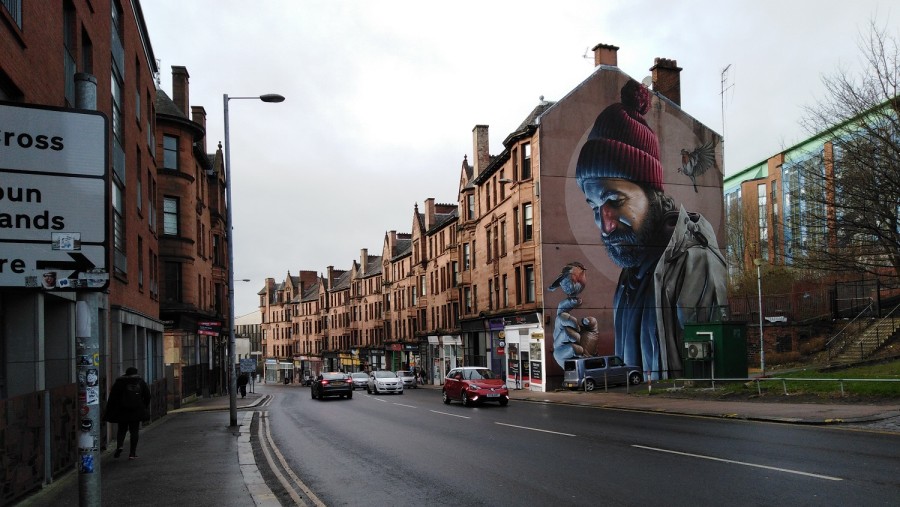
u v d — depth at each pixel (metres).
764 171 55.78
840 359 29.14
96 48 15.16
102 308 14.84
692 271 37.25
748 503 7.63
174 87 39.97
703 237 37.75
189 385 36.06
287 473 11.00
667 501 7.86
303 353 107.56
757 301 39.59
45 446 9.95
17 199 5.21
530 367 36.50
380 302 77.31
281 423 20.64
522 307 37.09
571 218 35.69
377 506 8.22
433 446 13.77
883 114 19.20
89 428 4.62
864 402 17.75
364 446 14.23
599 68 37.00
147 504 8.38
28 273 5.17
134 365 20.20
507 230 40.16
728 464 10.15
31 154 5.30
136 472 10.94
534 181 36.28
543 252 35.12
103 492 9.23
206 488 9.44
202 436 16.55
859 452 10.88
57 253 5.21
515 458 11.63
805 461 10.18
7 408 8.40
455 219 53.16
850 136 20.91
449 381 28.31
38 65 10.63
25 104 5.32
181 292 34.62
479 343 47.41
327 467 11.54
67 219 5.33
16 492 8.64
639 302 36.09
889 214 18.70
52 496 9.08
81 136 5.46
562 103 36.25
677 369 36.19
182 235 34.81
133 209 20.44
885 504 7.36
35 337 10.23
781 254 25.47
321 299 100.12
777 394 20.81
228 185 20.11
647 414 19.94
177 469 11.20
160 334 27.98
